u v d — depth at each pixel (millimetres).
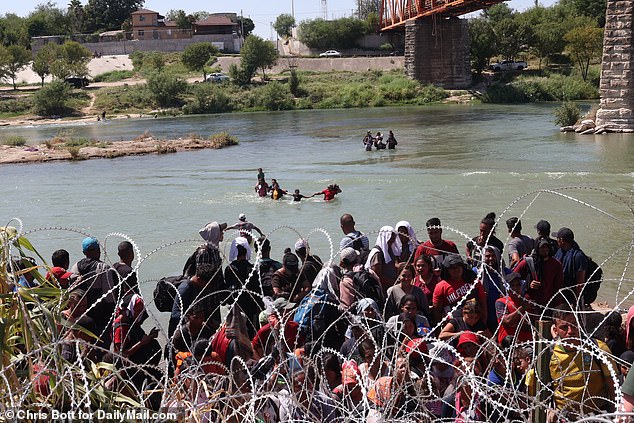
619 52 52094
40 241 22062
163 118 97812
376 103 102562
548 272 9344
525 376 5555
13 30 173250
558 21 130750
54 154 48625
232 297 9219
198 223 24719
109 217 26297
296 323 7500
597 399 5633
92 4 196125
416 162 40719
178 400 4777
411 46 107562
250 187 32969
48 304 4977
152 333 7410
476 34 113000
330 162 42594
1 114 103000
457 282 8547
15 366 4539
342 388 5664
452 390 5648
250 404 4746
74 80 121125
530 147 46000
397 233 9359
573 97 96625
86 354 5285
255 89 112188
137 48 155125
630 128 52281
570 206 24625
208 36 158750
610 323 7211
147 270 17766
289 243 20828
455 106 94438
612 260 17188
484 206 25891
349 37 154125
